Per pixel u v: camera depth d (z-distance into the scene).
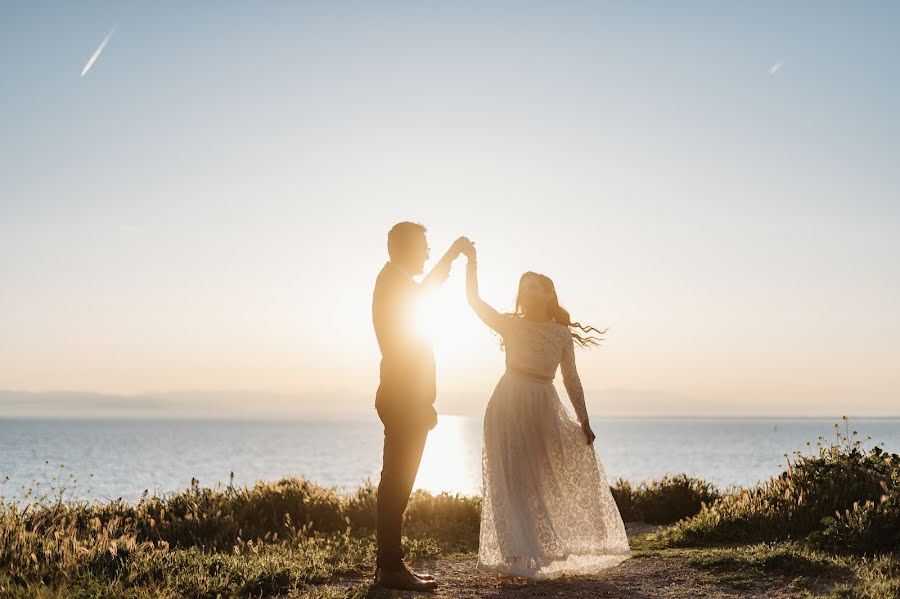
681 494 11.28
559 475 6.16
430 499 10.16
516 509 5.96
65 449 107.25
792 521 7.44
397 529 5.52
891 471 8.00
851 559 6.02
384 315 5.52
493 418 6.24
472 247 6.15
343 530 9.46
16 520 6.86
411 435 5.50
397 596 5.21
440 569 6.61
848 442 8.74
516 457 6.08
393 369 5.49
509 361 6.36
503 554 5.85
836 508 7.47
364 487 10.88
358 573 6.28
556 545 5.86
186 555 6.32
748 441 169.50
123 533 7.62
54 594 4.73
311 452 118.62
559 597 5.36
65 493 8.75
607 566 6.17
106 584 5.14
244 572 5.71
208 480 49.66
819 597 4.96
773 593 5.31
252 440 182.88
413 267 5.67
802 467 8.62
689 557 6.54
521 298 6.44
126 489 36.75
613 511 6.36
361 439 198.00
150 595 4.91
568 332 6.39
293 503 9.97
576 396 6.35
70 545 6.08
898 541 6.40
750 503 8.08
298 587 5.65
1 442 135.38
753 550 6.48
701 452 110.12
